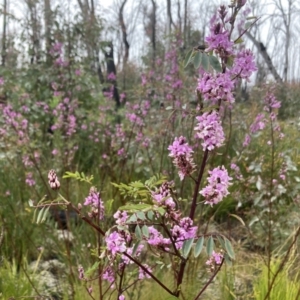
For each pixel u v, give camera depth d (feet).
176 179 4.10
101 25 7.13
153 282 2.77
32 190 3.91
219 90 1.53
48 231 3.68
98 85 6.76
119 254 1.58
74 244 3.27
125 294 2.55
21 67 6.70
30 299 2.63
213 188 1.48
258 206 4.18
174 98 4.71
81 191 4.04
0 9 6.63
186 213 3.34
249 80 1.60
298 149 5.20
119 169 4.62
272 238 3.75
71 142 4.76
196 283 2.91
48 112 5.57
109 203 1.86
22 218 3.56
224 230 4.05
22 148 4.20
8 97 6.34
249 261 3.53
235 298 2.79
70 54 6.72
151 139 4.73
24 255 3.47
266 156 4.67
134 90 5.93
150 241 1.58
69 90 6.38
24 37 6.73
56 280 3.17
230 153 4.74
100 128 5.82
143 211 1.43
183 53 6.11
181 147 1.56
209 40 1.53
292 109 9.39
